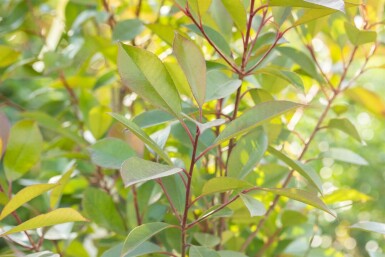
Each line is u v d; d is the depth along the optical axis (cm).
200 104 80
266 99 94
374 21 103
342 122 101
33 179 125
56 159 127
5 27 131
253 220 103
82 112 121
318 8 78
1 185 96
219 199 102
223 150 104
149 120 92
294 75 90
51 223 81
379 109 115
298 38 110
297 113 115
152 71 80
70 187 121
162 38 99
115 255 88
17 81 172
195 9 86
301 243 120
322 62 129
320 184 85
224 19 102
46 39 135
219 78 88
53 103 136
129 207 107
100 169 118
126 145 94
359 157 104
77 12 129
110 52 118
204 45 112
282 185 107
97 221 104
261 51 90
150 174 75
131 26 113
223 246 107
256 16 103
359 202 107
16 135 97
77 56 125
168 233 100
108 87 133
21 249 110
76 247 117
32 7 133
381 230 86
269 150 91
